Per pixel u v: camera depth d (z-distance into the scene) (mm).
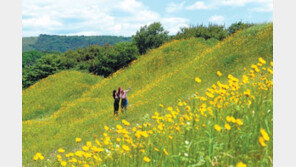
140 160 3348
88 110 19266
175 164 2887
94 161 4039
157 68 26094
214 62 17203
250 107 3506
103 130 11312
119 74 28328
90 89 26984
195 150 2906
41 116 23250
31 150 10055
